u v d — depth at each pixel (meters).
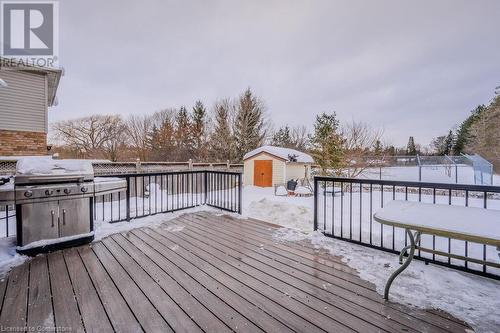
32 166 2.72
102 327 1.53
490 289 2.00
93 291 1.96
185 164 11.37
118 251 2.86
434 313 1.69
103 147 26.09
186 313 1.68
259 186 14.79
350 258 2.67
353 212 5.98
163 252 2.84
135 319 1.61
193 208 5.34
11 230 4.27
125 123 27.11
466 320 1.61
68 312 1.68
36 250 2.69
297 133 32.16
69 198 2.96
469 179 12.91
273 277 2.23
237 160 21.98
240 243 3.16
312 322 1.59
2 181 2.79
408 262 1.80
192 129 24.53
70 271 2.32
